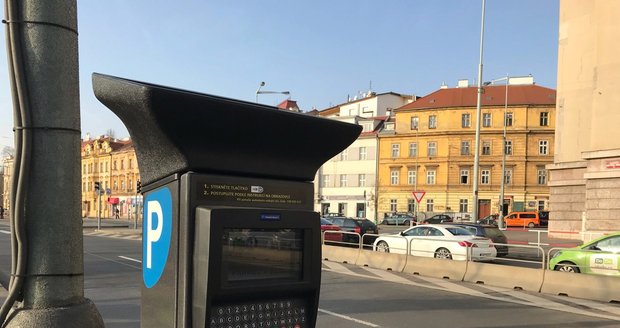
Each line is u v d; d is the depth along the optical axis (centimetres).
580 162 2925
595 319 825
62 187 269
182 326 220
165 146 226
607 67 2388
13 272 265
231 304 224
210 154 229
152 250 244
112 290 1000
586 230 2441
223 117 221
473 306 920
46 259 264
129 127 240
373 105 7719
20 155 260
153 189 245
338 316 805
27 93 260
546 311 888
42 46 263
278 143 246
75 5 280
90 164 8962
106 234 3031
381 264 1503
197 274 216
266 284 229
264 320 233
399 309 874
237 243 222
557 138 3119
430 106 6397
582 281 1055
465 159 6162
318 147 261
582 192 2928
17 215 260
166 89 209
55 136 266
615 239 1206
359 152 6800
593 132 2436
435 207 6275
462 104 6247
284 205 250
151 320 242
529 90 6247
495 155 6072
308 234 245
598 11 2455
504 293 1084
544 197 5900
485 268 1238
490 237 1767
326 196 6956
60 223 268
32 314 257
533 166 5956
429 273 1352
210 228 212
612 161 2338
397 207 6500
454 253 1584
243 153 239
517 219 4956
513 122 6031
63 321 261
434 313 847
